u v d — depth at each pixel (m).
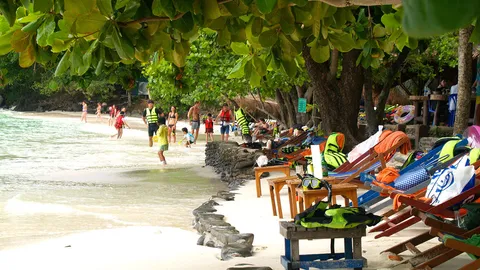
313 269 5.50
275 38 3.57
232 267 5.50
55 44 3.34
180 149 24.92
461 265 5.35
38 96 64.94
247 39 4.09
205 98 19.48
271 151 14.02
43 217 9.81
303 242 6.88
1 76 4.66
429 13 0.48
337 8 3.62
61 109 64.44
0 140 29.41
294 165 11.76
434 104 19.77
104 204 11.22
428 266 4.84
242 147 16.98
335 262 5.00
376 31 4.63
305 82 22.56
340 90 14.16
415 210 5.06
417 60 20.95
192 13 3.34
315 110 21.14
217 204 9.89
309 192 6.86
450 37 19.48
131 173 16.53
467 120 11.94
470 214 4.89
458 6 0.47
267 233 7.52
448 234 4.76
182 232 8.24
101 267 6.14
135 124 44.75
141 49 3.51
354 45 3.98
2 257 6.89
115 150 24.22
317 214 5.01
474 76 17.83
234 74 4.26
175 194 12.55
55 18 3.24
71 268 6.17
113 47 3.34
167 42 3.64
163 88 17.92
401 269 5.31
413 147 17.97
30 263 6.54
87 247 7.27
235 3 3.37
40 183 14.41
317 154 7.18
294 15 3.40
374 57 4.73
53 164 18.94
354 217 4.94
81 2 2.72
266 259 6.13
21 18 3.20
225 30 3.93
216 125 43.34
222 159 16.55
